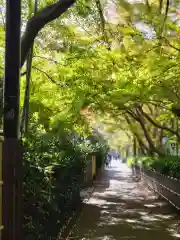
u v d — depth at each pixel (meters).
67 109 13.39
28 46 6.96
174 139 23.69
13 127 4.87
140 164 31.78
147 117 19.00
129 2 9.80
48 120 11.00
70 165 11.68
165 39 10.31
